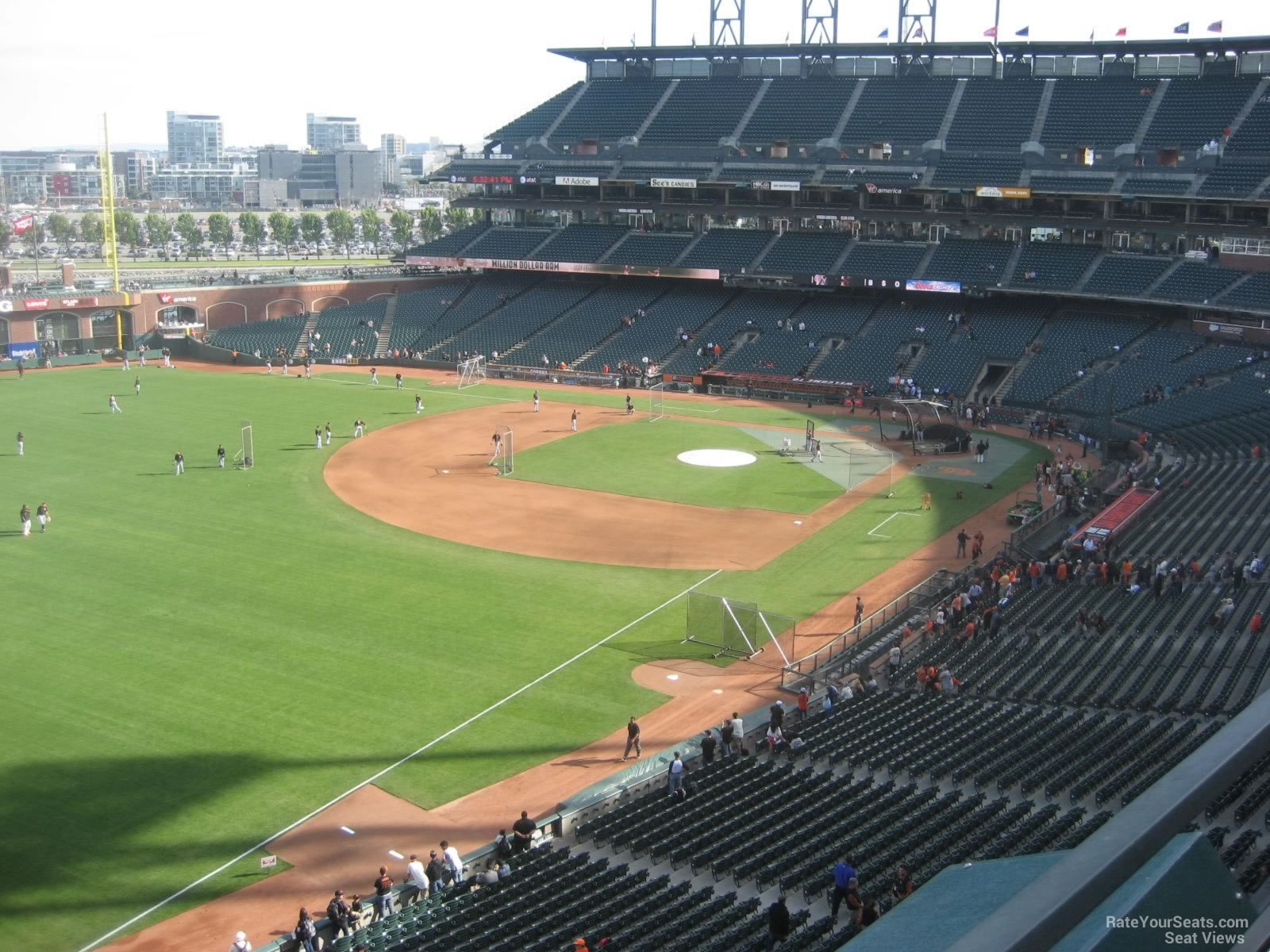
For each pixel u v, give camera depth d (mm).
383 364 130500
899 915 5160
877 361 112562
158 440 91875
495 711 46531
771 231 128500
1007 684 44938
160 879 34812
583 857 34156
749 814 35625
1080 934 3840
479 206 141250
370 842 37125
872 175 118562
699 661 51844
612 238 135250
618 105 140750
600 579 62062
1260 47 110062
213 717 45156
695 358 119625
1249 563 53500
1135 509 65938
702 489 80125
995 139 117562
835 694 45375
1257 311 96562
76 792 39438
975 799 34531
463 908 31578
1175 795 3848
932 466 86812
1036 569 57344
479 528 70812
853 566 64250
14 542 66250
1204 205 106125
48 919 32719
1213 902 4039
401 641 53188
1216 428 83250
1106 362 103688
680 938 28406
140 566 62594
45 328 128000
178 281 147500
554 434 96250
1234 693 40875
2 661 49750
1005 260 114000
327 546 66625
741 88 136125
